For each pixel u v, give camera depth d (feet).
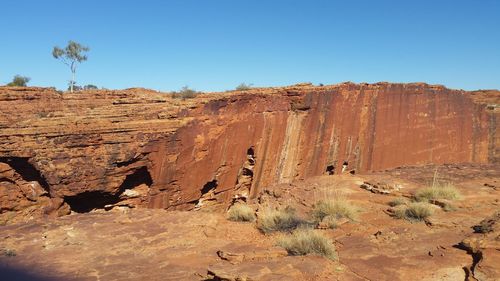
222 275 22.84
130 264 28.07
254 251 29.07
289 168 86.22
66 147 49.80
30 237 34.40
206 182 67.51
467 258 26.22
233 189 75.15
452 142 139.54
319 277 23.63
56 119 51.42
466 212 40.16
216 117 68.69
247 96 75.72
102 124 53.06
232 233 36.58
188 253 30.37
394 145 115.65
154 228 37.11
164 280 25.02
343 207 40.29
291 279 22.13
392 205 46.11
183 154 62.13
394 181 63.26
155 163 58.03
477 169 77.20
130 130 55.26
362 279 23.82
